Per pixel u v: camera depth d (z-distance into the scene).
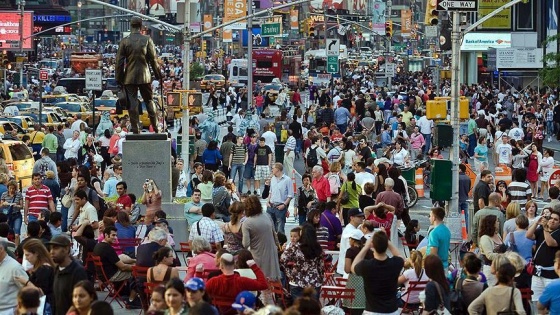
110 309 15.41
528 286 23.64
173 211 33.31
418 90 99.50
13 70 128.62
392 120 65.06
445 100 35.34
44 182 35.66
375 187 34.31
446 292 19.00
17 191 32.66
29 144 57.16
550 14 105.19
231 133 46.16
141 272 23.62
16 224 32.47
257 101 89.12
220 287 19.67
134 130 34.91
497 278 18.95
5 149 45.66
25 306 17.03
